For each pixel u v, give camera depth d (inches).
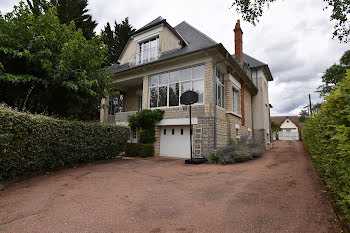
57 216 121.0
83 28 748.6
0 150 179.0
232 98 465.7
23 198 152.3
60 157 258.5
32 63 293.6
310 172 237.0
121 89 651.5
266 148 641.6
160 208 135.2
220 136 392.5
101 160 342.6
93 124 311.9
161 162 350.3
